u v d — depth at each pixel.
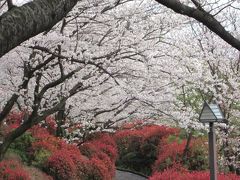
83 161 11.48
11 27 1.67
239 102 11.30
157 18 8.48
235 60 12.45
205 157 12.39
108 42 8.52
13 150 10.56
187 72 9.19
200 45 10.43
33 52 7.47
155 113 11.23
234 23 10.90
